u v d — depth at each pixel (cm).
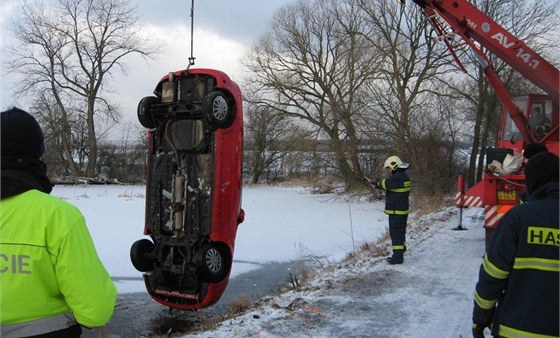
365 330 528
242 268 1008
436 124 2469
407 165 836
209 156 645
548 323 263
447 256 902
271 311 601
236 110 658
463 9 916
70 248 209
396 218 835
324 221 1822
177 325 642
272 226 1667
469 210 1673
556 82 871
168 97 665
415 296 653
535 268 267
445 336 513
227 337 507
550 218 269
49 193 237
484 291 280
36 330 209
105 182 4259
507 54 896
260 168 3928
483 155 2828
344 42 2769
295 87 2927
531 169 286
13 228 207
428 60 2650
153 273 675
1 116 222
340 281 736
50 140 4391
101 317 214
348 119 2583
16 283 204
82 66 4516
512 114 958
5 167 218
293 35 2967
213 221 627
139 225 1614
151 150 683
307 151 2870
